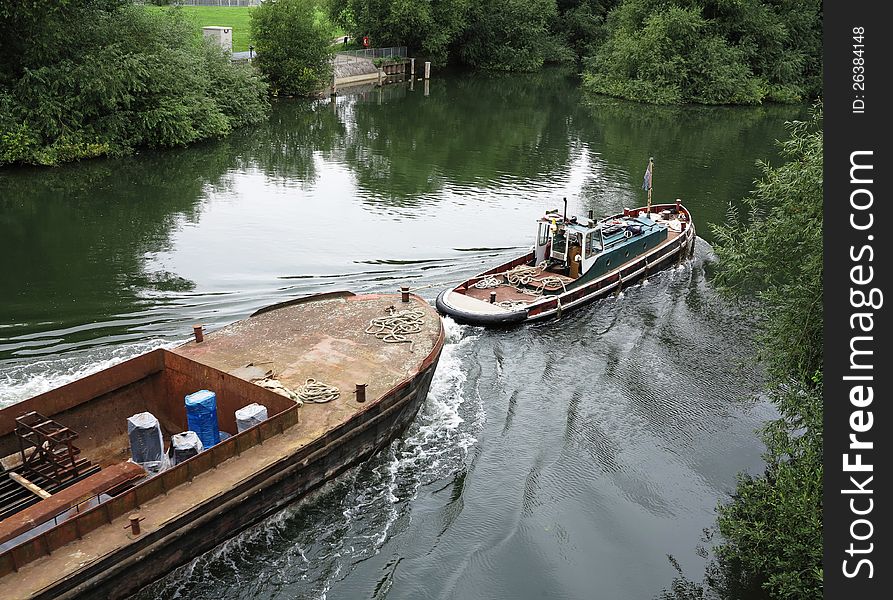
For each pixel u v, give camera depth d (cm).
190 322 1855
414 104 5712
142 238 2509
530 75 7938
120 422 1338
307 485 1231
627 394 1694
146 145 3897
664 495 1352
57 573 914
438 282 2231
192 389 1365
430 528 1232
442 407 1597
